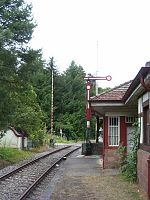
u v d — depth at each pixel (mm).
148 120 15211
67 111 94750
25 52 28188
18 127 44281
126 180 18188
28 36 27391
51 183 18234
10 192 15484
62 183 17719
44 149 49062
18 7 28062
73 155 38250
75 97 97000
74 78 100312
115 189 15672
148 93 14766
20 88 29422
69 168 24672
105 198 13688
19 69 28094
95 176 19984
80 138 92375
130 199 13430
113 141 24625
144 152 15383
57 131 90688
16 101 31078
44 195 14734
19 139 42531
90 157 33969
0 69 25766
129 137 24469
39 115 48031
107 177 19469
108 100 23359
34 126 46750
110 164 24359
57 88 95062
